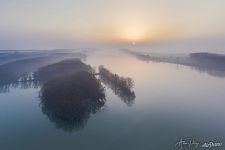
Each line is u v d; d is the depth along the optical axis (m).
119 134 62.16
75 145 57.00
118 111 81.50
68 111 74.31
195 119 72.00
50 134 63.78
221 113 77.25
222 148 52.53
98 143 57.44
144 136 60.34
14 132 65.44
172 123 68.69
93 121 72.38
